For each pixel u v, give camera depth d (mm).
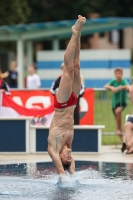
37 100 28812
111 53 59156
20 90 28875
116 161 23031
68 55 17422
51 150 17797
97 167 21344
